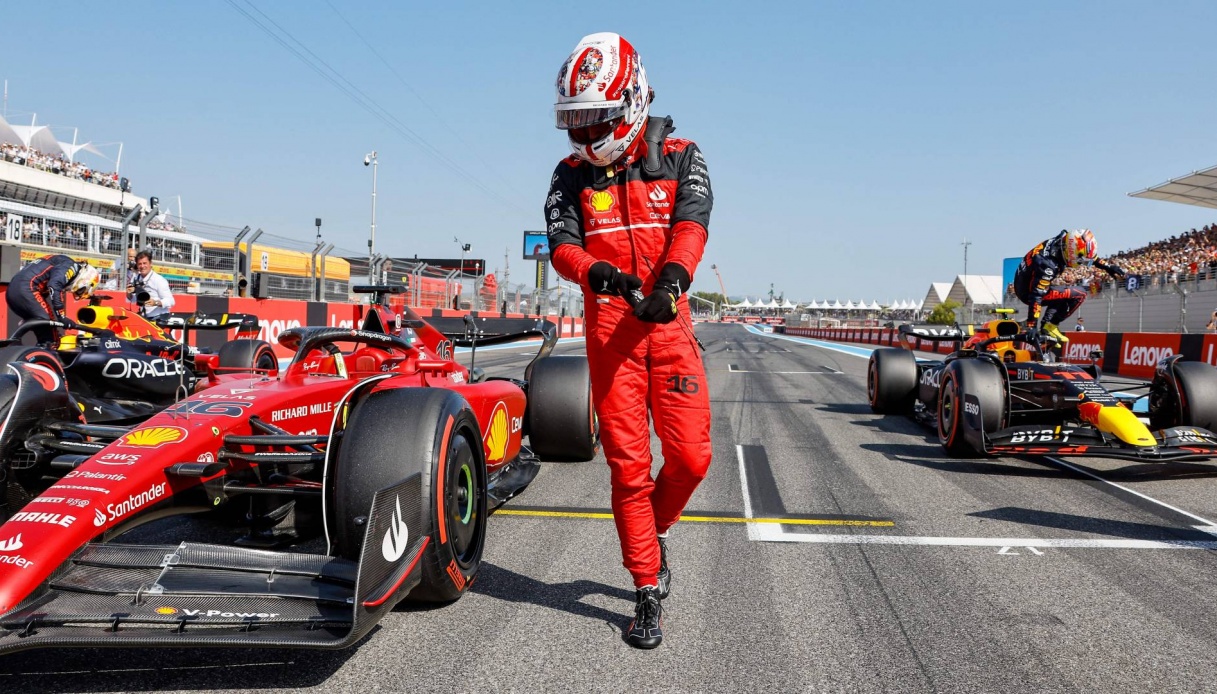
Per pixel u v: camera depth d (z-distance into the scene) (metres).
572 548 3.52
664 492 2.75
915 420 7.81
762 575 3.18
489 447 3.91
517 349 22.56
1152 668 2.35
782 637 2.57
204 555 2.30
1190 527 3.92
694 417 2.57
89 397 4.89
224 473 2.71
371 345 3.96
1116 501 4.48
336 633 2.05
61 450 2.92
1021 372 5.59
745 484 4.90
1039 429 5.17
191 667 2.29
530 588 3.00
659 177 2.54
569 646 2.48
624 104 2.38
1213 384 5.27
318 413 3.33
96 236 15.98
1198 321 18.84
